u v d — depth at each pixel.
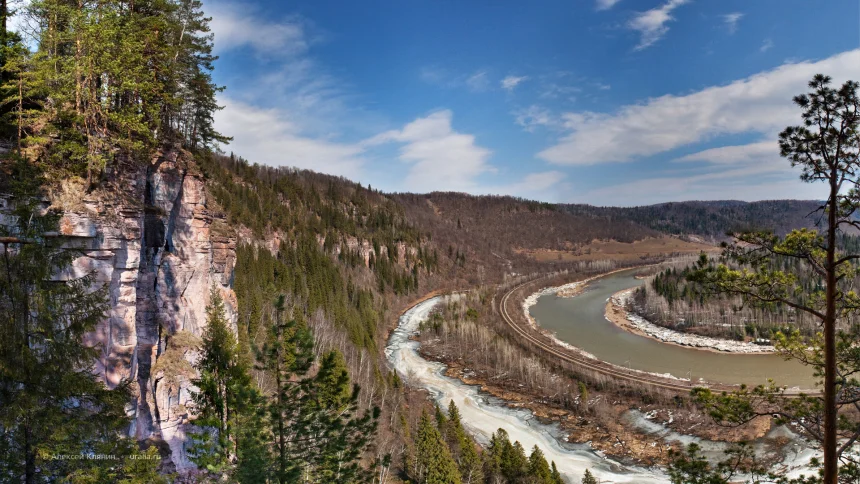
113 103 36.38
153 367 40.16
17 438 19.70
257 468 25.50
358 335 109.44
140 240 35.56
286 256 144.50
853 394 18.06
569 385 98.50
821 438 18.69
